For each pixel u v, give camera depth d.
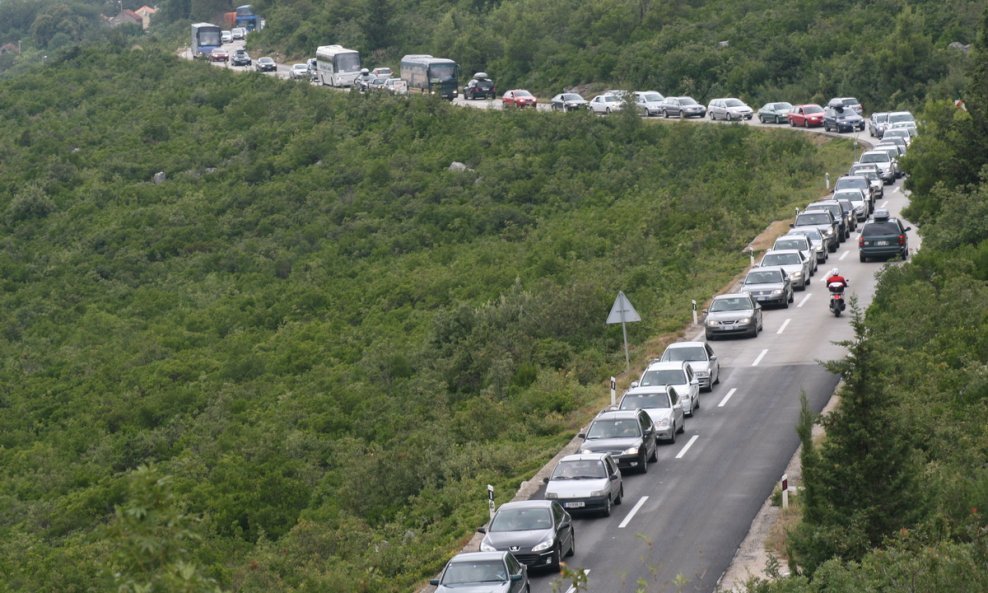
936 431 55.81
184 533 23.45
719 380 88.12
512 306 115.94
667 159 187.50
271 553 68.19
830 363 46.31
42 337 160.12
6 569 75.38
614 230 155.12
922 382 65.38
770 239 133.75
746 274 116.12
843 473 44.78
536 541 54.31
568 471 63.62
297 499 82.38
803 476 46.25
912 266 91.19
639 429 70.19
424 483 78.12
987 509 45.81
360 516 76.25
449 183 193.75
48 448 112.56
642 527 60.09
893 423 45.16
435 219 181.62
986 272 88.31
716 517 60.22
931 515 44.16
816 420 46.62
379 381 111.88
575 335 106.69
